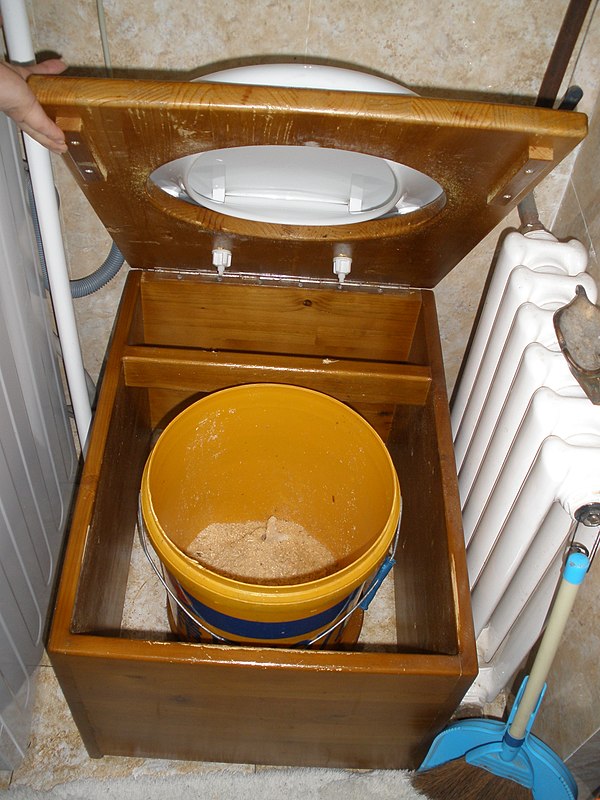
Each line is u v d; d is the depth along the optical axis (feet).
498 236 3.76
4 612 2.95
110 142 2.40
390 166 2.68
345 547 3.70
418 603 3.33
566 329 2.47
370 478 3.27
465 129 2.23
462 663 2.55
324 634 2.99
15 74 2.18
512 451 2.67
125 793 3.42
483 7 2.91
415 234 3.07
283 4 2.92
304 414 3.36
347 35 3.03
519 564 2.89
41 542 3.51
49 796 3.39
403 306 3.73
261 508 3.96
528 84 3.17
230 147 2.45
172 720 3.00
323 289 3.67
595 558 2.99
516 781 3.11
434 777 3.30
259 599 2.55
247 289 3.67
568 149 2.32
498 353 3.02
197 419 3.23
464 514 3.36
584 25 2.92
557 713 3.34
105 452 3.01
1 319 2.77
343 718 2.90
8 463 2.88
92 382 4.29
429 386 3.33
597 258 3.08
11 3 2.52
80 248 3.84
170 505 3.40
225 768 3.53
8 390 2.87
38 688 3.73
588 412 2.41
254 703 2.78
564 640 3.28
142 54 3.11
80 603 2.65
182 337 3.97
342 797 3.43
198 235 3.17
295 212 3.09
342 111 2.19
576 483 2.34
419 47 3.06
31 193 3.23
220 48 3.09
